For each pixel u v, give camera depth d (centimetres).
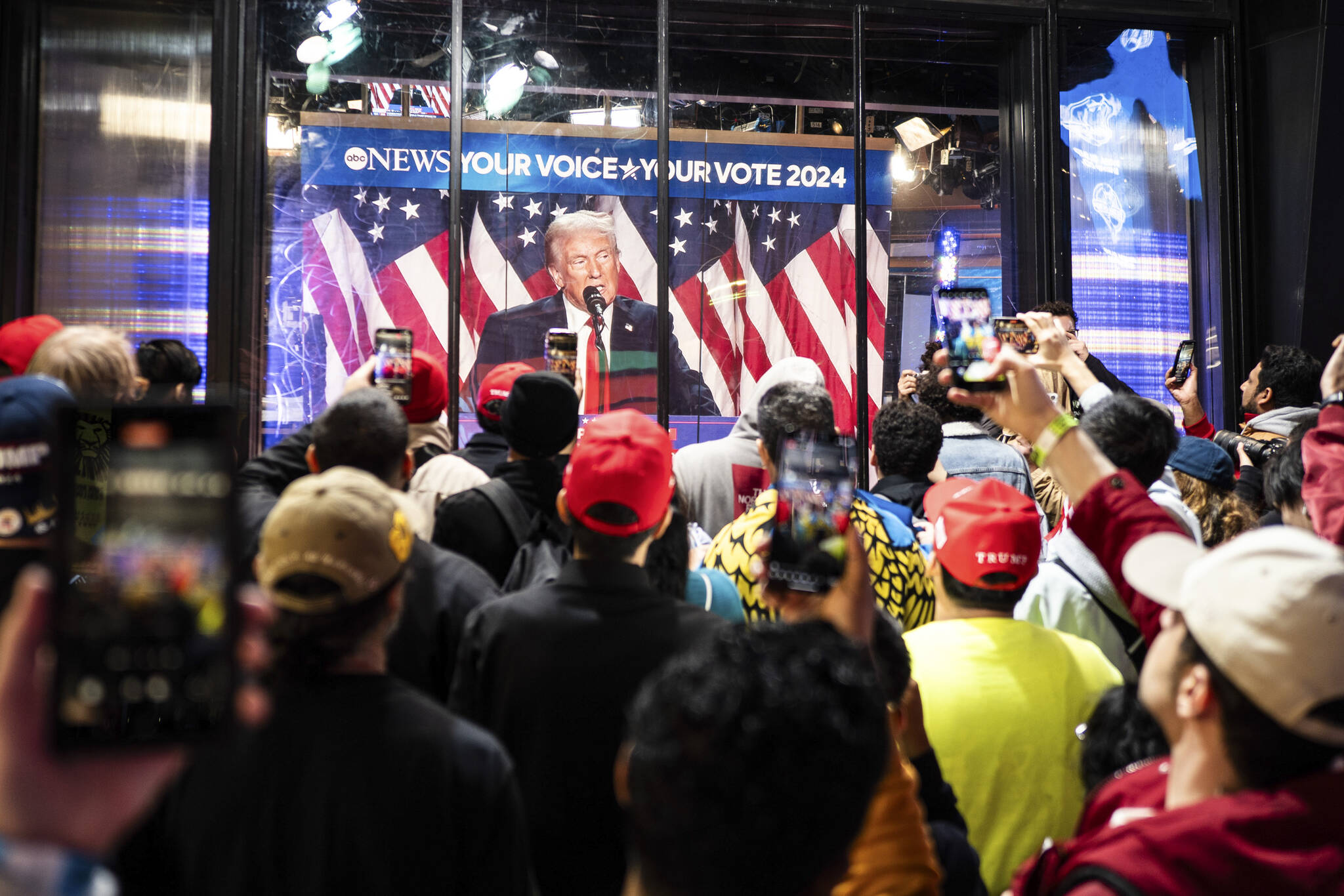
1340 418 235
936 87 659
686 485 379
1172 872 116
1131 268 664
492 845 162
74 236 577
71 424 88
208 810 157
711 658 88
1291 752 120
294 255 604
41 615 84
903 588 296
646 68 636
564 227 634
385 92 613
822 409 282
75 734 82
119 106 581
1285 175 650
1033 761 219
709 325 651
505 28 623
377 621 165
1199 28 664
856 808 85
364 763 157
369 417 248
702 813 82
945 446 389
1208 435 533
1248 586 122
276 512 163
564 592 213
